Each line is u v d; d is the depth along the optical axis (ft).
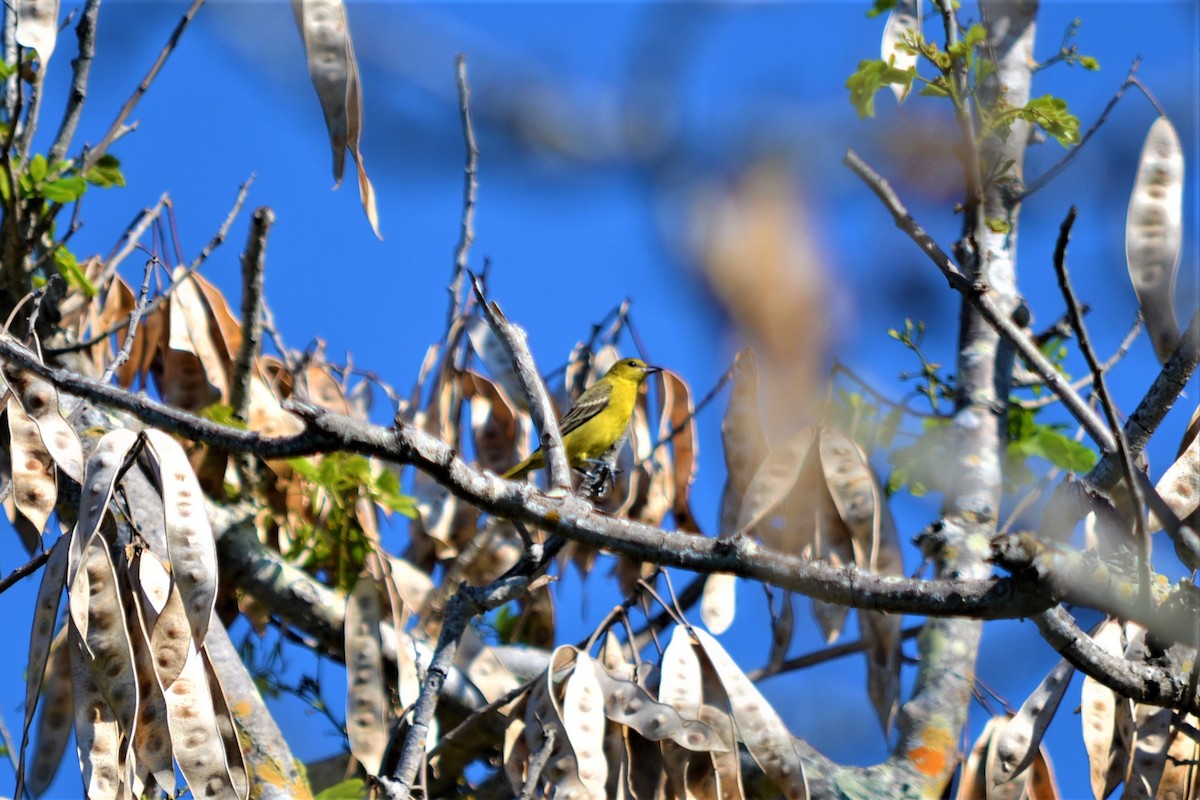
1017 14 39.68
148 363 45.52
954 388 42.32
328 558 42.29
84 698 25.48
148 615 26.53
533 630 46.98
